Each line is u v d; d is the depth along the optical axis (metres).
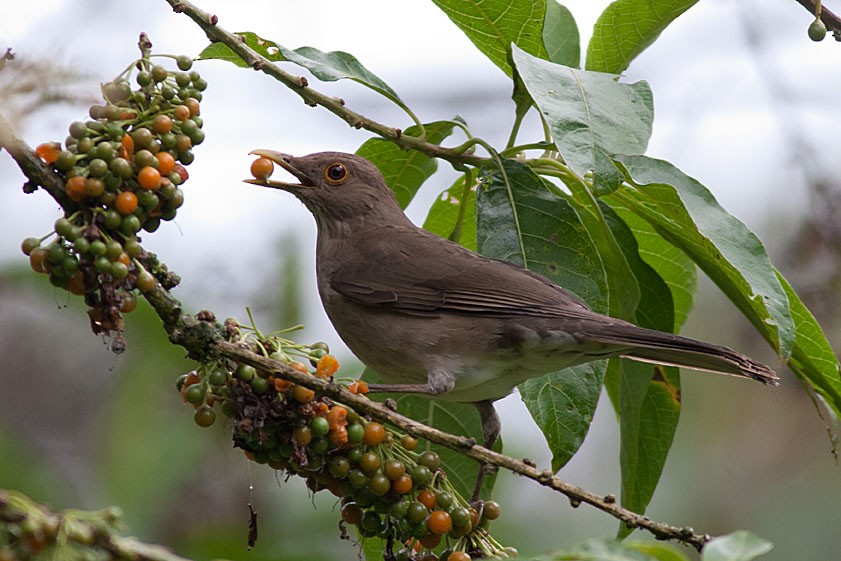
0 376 16.23
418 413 11.11
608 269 10.70
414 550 8.51
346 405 7.69
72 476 14.31
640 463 10.91
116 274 7.36
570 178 10.45
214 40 9.48
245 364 7.61
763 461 17.98
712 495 17.83
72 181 7.36
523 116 10.30
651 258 11.69
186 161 8.02
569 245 9.81
